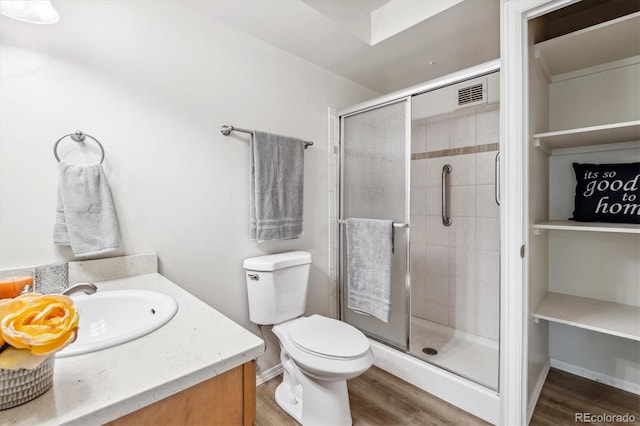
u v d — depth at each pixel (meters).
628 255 1.65
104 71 1.25
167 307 0.87
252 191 1.72
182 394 0.57
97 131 1.23
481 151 2.25
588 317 1.48
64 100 1.16
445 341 2.26
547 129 1.79
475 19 1.62
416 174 2.63
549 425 1.45
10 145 1.06
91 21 1.22
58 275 1.01
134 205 1.33
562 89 1.80
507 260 1.34
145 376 0.55
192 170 1.52
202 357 0.61
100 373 0.55
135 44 1.33
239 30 1.70
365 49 1.91
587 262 1.77
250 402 0.67
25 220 1.08
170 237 1.45
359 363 1.32
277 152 1.79
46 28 1.12
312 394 1.45
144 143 1.36
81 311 0.94
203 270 1.57
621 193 1.56
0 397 0.45
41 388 0.49
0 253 1.04
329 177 2.22
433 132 2.51
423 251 2.61
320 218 2.17
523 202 1.32
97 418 0.47
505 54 1.31
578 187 1.71
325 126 2.19
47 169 1.12
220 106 1.62
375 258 1.92
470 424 1.49
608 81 1.66
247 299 1.77
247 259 1.73
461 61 2.08
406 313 1.90
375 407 1.61
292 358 1.45
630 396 1.65
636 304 1.62
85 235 1.14
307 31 1.72
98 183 1.18
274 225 1.77
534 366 1.56
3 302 0.48
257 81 1.79
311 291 2.12
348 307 2.20
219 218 1.63
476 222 2.30
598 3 1.48
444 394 1.67
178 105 1.47
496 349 2.12
